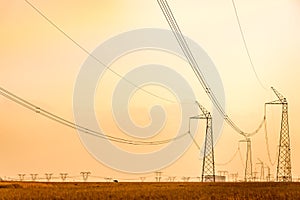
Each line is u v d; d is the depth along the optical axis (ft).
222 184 408.05
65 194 224.74
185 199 203.21
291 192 245.45
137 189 295.28
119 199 201.87
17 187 340.59
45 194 224.53
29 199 195.42
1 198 197.57
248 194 234.58
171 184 440.86
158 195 222.07
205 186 372.38
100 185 410.11
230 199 206.49
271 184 399.03
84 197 207.41
